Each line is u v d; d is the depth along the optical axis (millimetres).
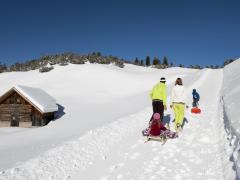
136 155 10461
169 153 10438
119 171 9086
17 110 29656
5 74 72312
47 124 29219
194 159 9695
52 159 9734
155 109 12859
